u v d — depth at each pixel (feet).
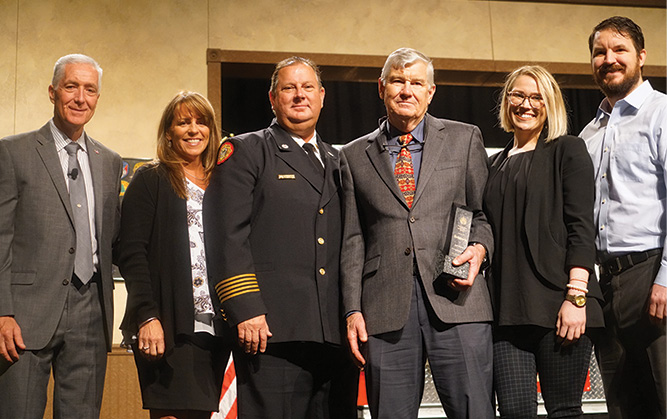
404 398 8.19
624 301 8.83
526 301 8.17
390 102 8.77
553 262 8.25
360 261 8.64
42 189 8.96
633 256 8.82
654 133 8.96
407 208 8.48
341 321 8.61
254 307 8.13
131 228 8.82
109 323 9.03
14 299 8.63
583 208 8.32
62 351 8.80
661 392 8.60
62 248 8.86
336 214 8.91
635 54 9.35
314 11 17.06
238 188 8.59
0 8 15.85
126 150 15.83
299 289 8.42
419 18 17.42
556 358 8.17
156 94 16.15
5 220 8.71
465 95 18.53
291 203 8.68
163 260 8.69
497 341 8.46
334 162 9.24
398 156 8.82
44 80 15.78
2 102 15.57
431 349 8.23
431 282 8.23
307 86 9.14
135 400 13.99
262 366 8.36
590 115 18.76
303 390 8.50
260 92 17.67
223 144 8.98
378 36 17.21
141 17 16.37
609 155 9.26
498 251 8.55
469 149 8.82
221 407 12.57
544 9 17.88
